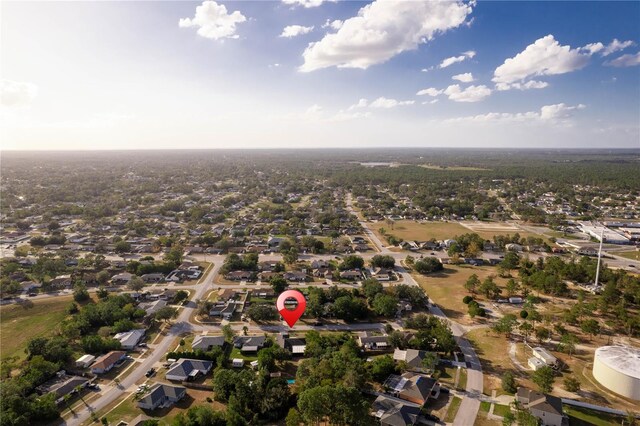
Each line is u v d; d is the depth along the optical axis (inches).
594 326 5664.4
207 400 4340.6
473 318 6486.2
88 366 5009.8
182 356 5123.0
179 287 7810.0
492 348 5506.9
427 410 4153.5
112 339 5477.4
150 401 4151.1
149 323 6181.1
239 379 4338.1
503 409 4195.4
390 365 4813.0
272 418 3998.5
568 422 3993.6
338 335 5615.2
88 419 4040.4
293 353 5251.0
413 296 6934.1
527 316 6225.4
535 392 4291.3
